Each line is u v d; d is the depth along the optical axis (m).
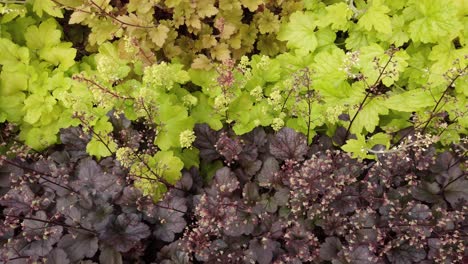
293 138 1.22
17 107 1.33
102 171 1.24
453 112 1.26
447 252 1.09
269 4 1.41
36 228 1.14
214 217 1.11
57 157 1.29
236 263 1.12
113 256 1.12
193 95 1.35
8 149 1.33
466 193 1.15
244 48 1.40
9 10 1.30
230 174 1.19
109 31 1.32
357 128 1.29
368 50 1.32
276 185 1.19
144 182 1.19
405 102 1.28
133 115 1.27
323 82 1.32
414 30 1.31
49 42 1.36
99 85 1.20
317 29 1.43
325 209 1.13
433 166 1.19
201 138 1.26
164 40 1.28
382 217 1.13
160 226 1.17
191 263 1.12
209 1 1.31
